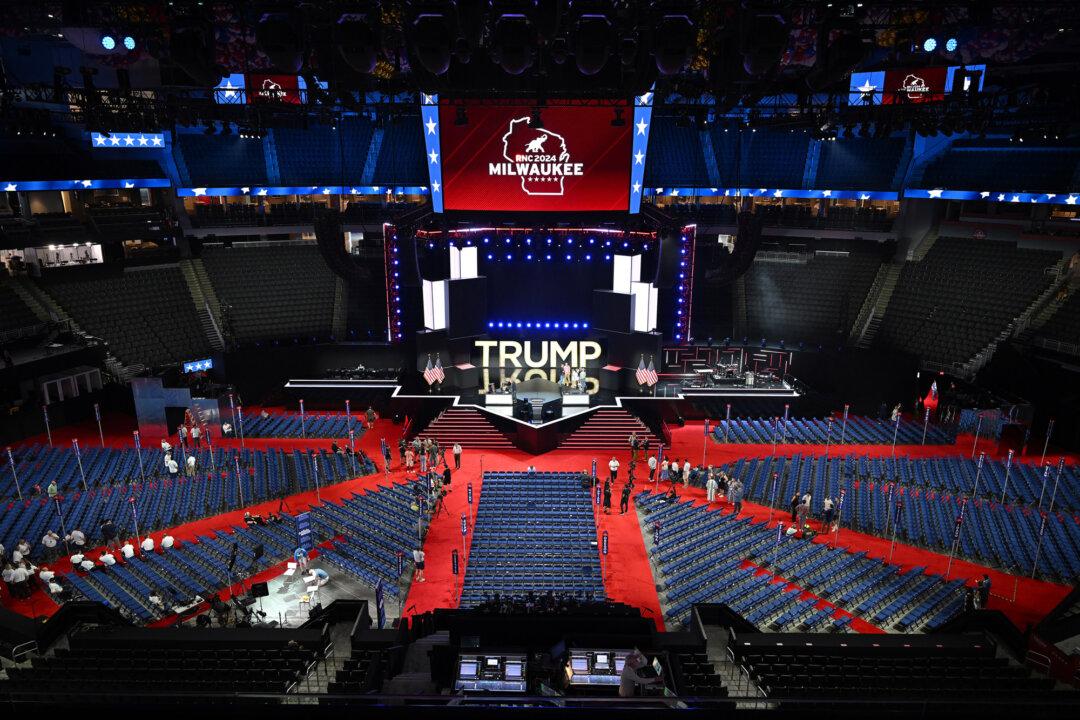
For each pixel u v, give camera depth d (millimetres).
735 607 22047
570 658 15188
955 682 15492
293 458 33344
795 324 44938
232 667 16375
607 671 14852
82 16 20406
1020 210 42312
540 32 14516
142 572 23438
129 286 42438
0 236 37469
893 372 39625
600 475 32781
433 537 26938
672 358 42812
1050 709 8484
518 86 18234
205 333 42719
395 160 48875
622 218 33906
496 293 41531
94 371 38469
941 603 22172
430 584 23891
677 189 48531
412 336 41500
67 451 33156
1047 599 22828
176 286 43906
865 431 36719
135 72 36219
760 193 47719
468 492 28609
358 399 40500
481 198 33531
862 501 28891
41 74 37062
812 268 47125
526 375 40750
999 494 29078
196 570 23828
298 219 47281
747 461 33000
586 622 17594
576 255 39125
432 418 38344
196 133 45812
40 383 35969
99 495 28844
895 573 23781
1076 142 38312
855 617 21828
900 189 45188
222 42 30516
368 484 31516
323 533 26547
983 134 28141
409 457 32781
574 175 33031
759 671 16344
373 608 22531
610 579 24188
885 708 10547
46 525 26469
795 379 41406
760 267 48188
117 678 15602
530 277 41188
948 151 44031
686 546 25875
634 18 16109
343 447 34875
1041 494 28406
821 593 23000
